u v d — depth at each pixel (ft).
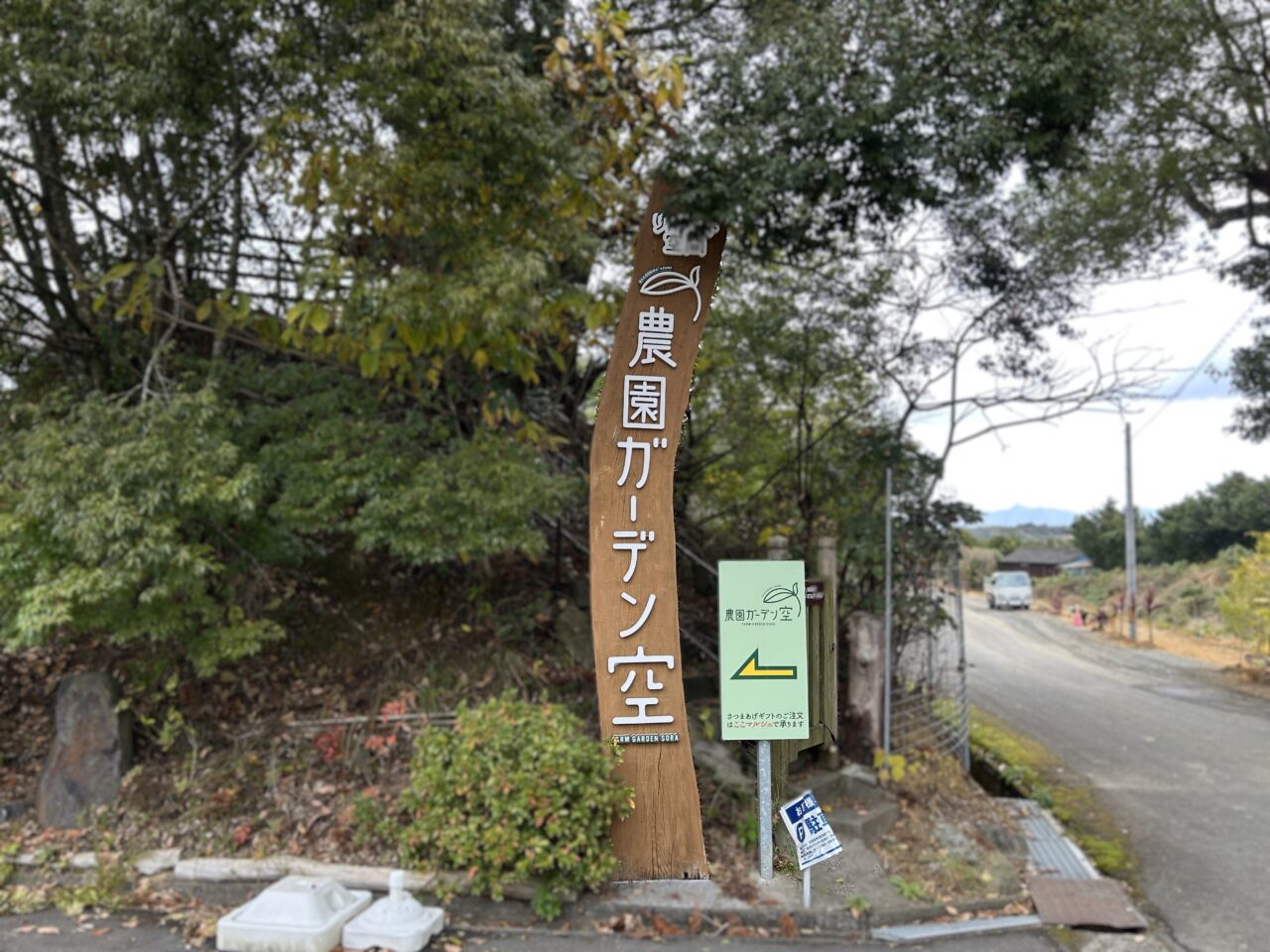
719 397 29.45
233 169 21.68
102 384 24.40
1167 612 86.43
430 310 17.99
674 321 13.89
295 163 20.29
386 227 20.43
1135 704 41.04
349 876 16.80
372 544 19.39
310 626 23.90
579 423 30.25
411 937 14.69
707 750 20.61
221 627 19.85
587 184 22.38
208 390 18.89
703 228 14.79
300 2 18.94
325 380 22.27
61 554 17.31
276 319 22.75
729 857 17.76
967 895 17.69
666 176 17.79
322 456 20.16
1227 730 35.04
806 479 28.84
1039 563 155.63
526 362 20.90
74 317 24.11
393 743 19.60
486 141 19.36
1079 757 30.22
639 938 15.58
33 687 22.53
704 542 30.25
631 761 14.42
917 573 24.45
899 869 18.35
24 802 19.15
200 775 19.45
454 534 19.04
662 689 14.23
